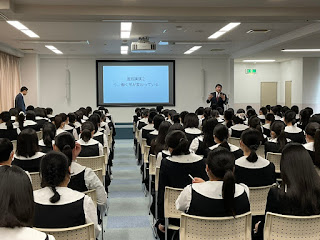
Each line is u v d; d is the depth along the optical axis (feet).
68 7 21.95
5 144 9.31
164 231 11.31
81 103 49.93
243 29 29.43
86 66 49.70
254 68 61.62
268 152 15.02
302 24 27.12
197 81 51.03
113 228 14.29
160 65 50.29
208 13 22.81
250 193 9.98
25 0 20.68
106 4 21.74
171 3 21.66
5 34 31.53
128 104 50.31
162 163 10.62
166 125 14.96
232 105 50.96
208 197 7.43
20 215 4.23
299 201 7.12
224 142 12.07
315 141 10.96
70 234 6.79
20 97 38.63
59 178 7.11
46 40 35.27
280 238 7.38
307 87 52.75
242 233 7.47
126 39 34.71
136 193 19.29
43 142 15.10
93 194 9.98
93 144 15.20
